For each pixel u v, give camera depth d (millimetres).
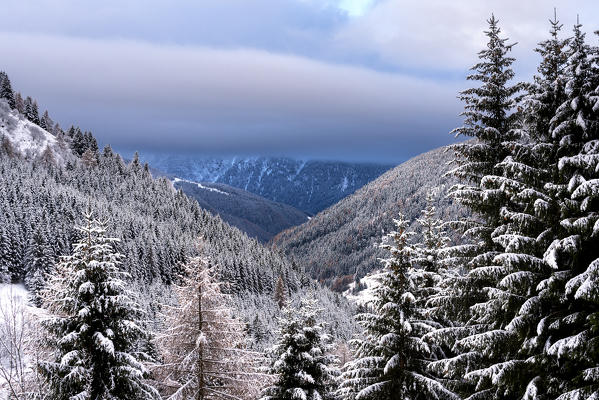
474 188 12008
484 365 11195
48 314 12953
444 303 12180
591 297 7910
